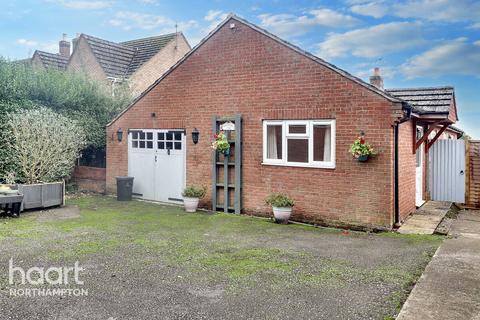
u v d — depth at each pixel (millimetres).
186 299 5051
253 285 5574
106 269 6211
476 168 12969
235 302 4969
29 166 12820
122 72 22016
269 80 10578
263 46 10664
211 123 11805
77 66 22578
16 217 10297
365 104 9086
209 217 10750
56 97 14734
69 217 10453
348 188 9391
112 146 14547
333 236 8641
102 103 16344
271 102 10562
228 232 8969
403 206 9828
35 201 11320
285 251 7371
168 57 23953
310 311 4703
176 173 12805
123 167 14258
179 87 12539
